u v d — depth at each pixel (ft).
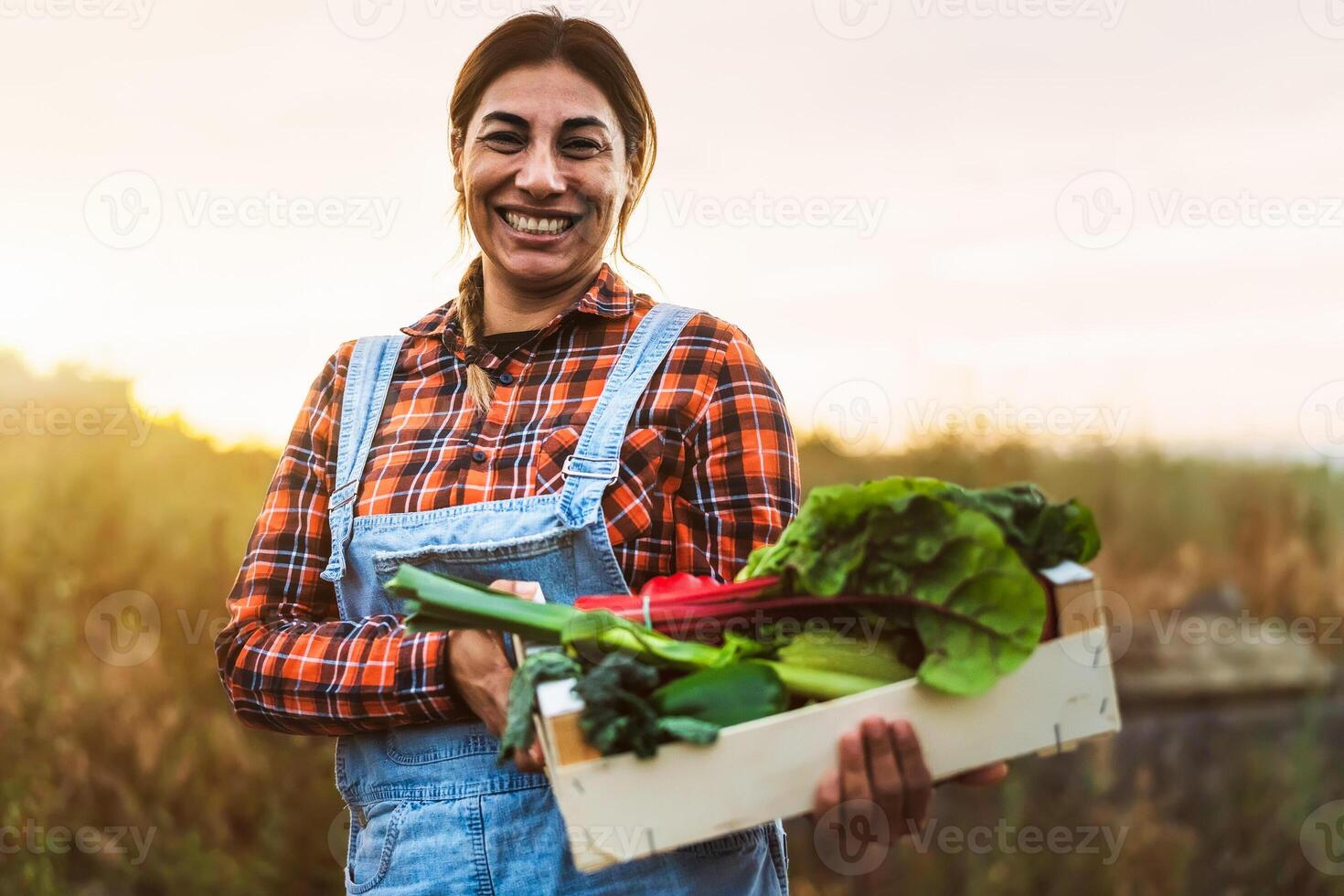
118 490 13.82
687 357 5.66
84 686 12.53
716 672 4.36
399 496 5.62
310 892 11.73
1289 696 15.49
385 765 5.38
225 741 12.28
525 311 5.96
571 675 4.38
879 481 4.54
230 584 13.46
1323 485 18.31
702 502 5.53
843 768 4.26
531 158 5.65
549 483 5.42
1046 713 4.39
